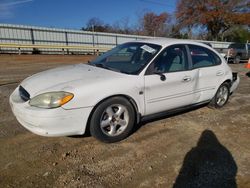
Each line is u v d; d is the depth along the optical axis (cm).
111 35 2492
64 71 384
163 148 342
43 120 293
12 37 1912
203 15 3875
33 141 348
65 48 2005
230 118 470
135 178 272
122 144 349
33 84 336
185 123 435
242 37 4256
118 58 418
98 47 2164
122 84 338
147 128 407
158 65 383
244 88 770
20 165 288
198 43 465
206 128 416
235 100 607
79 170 283
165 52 397
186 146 349
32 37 2014
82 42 2325
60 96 298
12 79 824
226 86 521
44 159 302
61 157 308
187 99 431
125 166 294
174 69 404
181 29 4238
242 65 1680
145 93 364
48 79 344
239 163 309
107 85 326
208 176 279
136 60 391
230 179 275
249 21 3731
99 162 301
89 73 360
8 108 483
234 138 381
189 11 4038
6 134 366
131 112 356
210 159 316
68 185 255
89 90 312
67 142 348
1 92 618
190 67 428
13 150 321
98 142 351
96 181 264
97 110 323
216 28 4088
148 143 355
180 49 423
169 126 419
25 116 303
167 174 281
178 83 403
